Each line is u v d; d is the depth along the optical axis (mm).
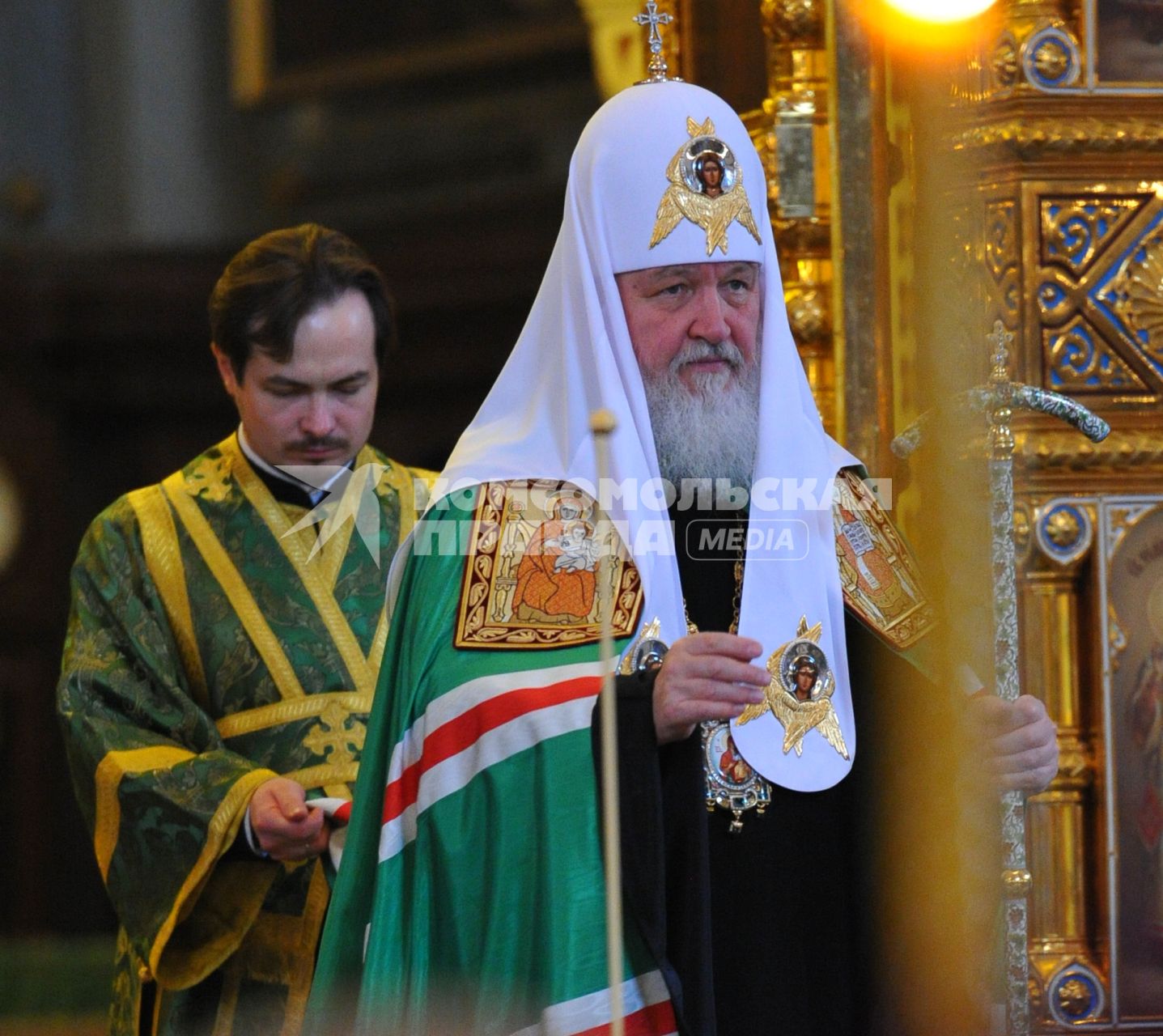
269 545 11547
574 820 8477
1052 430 11031
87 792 10914
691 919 8500
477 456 9484
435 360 31438
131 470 33375
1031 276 11055
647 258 9289
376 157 31938
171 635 11445
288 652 11312
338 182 32281
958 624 9727
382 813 9047
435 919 8719
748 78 12391
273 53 32688
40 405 32781
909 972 9344
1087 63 11078
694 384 9289
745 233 9398
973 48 11016
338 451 11562
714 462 9297
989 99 11047
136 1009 11164
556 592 9117
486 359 31141
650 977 8500
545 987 8312
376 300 11578
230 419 33375
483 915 8578
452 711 8820
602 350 9289
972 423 9977
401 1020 8594
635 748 8453
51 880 32219
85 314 32156
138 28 33406
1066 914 10938
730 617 9547
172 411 33219
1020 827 9320
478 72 30938
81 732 10961
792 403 9508
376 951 8695
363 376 11422
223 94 33375
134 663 11320
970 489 9906
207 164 33312
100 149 33375
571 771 8539
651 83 9727
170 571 11508
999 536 9508
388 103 31875
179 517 11656
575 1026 8266
